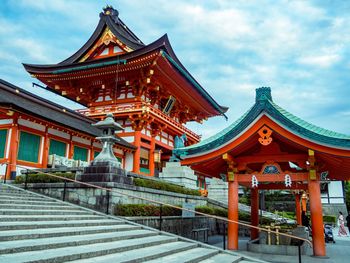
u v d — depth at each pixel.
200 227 20.45
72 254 7.00
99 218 12.80
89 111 40.56
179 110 49.03
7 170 22.11
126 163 38.53
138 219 13.75
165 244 11.08
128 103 40.34
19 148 23.41
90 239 8.78
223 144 12.38
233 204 12.95
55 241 7.86
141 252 8.91
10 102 21.42
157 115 40.16
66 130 27.45
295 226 18.89
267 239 14.46
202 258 9.74
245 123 11.98
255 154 13.15
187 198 21.19
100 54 42.88
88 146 31.50
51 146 26.69
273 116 11.65
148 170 41.19
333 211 49.38
